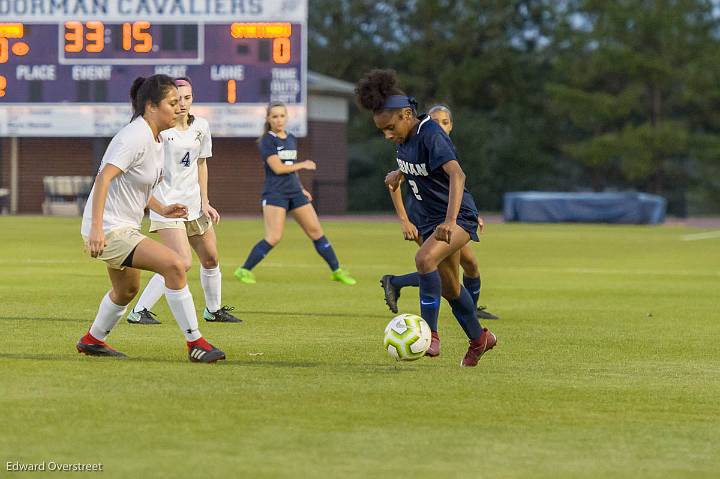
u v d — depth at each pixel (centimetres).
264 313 3556
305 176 13788
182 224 3147
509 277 5172
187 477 1487
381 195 15800
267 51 11175
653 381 2311
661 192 15975
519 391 2156
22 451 1608
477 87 17462
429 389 2153
